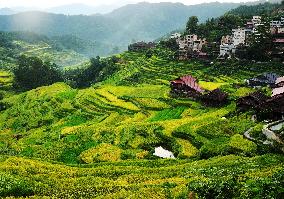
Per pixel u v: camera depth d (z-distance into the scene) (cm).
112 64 19488
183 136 8138
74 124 11000
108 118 10812
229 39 18050
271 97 8881
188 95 11981
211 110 10381
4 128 12175
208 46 18038
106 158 7262
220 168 5538
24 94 16238
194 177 4922
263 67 14150
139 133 8694
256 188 3816
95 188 4831
